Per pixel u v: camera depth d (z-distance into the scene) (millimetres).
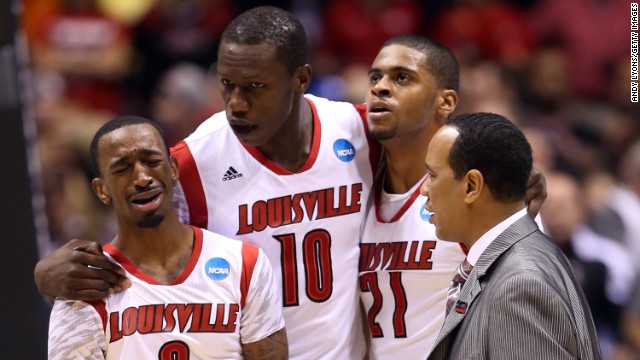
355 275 13555
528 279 10141
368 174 13695
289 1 32875
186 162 13016
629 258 25500
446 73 13273
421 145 13258
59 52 31234
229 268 11828
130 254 11836
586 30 32875
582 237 24359
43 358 13000
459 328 10789
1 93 12609
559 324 10016
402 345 13344
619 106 31234
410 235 13273
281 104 12367
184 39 31984
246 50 12008
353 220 13461
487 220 10953
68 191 27188
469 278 10883
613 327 23922
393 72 13000
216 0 32594
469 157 10836
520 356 9977
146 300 11609
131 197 11508
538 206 12938
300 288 13180
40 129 28672
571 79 32562
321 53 32688
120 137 11539
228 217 13094
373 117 12992
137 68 31812
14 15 12734
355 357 13641
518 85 31750
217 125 13336
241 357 11898
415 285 13219
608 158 29500
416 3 33375
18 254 12727
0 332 12742
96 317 11516
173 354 11516
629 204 26266
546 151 26875
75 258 11477
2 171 12664
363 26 32906
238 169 13156
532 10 33469
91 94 31078
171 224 11820
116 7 32406
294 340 13203
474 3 33312
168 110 29094
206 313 11633
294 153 13211
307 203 13250
